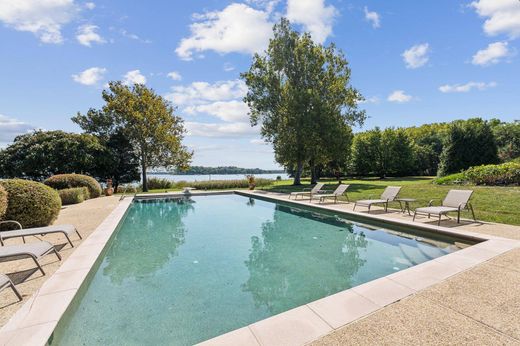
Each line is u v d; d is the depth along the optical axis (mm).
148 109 21844
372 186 18875
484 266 3836
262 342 2221
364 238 6914
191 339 2916
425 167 36250
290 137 20500
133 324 3201
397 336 2262
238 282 4473
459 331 2318
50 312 2809
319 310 2732
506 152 26953
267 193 16859
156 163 23438
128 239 7480
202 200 16188
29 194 7098
